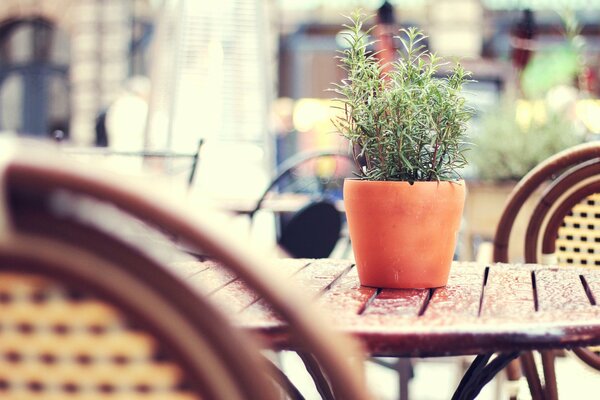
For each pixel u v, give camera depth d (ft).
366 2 25.68
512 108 12.30
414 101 4.94
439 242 4.93
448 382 11.36
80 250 2.82
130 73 33.06
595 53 30.07
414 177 4.98
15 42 32.37
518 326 4.10
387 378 11.58
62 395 3.10
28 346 3.07
